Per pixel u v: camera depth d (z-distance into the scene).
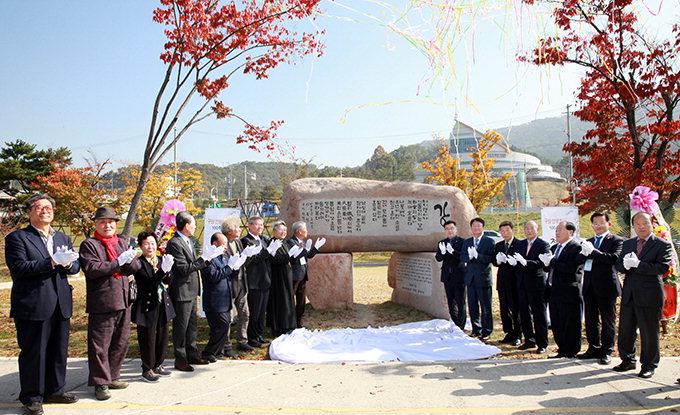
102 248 4.53
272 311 6.95
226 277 5.69
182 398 4.36
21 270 3.99
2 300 11.23
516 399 4.29
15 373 5.23
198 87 9.13
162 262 4.80
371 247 8.73
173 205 6.79
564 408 4.07
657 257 4.87
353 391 4.52
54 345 4.25
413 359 5.66
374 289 12.14
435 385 4.69
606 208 12.38
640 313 4.91
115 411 4.05
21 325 4.06
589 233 25.19
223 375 5.07
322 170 54.03
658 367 5.23
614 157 8.86
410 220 8.70
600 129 9.17
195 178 22.67
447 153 21.75
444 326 7.25
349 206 8.73
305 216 8.75
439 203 8.62
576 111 9.49
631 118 9.12
